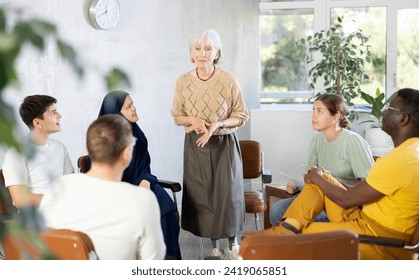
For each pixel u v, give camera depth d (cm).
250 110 636
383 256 243
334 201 261
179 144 569
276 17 661
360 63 604
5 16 53
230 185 369
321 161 340
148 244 192
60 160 320
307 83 667
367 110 624
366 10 639
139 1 507
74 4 437
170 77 547
